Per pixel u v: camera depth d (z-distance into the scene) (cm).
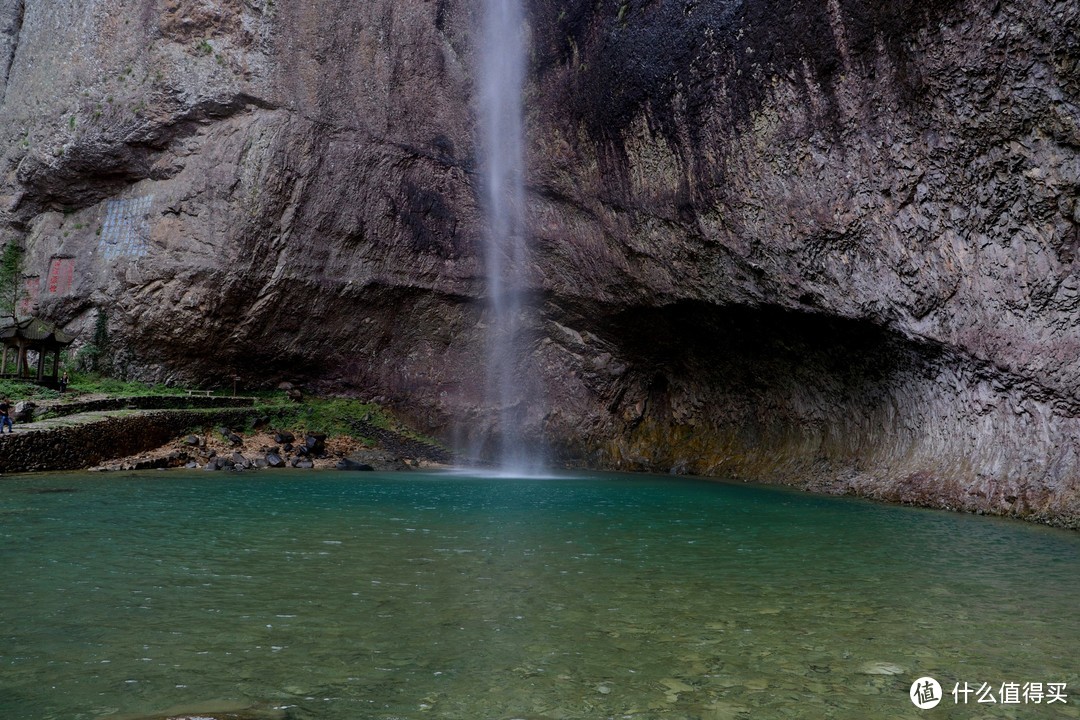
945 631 534
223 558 732
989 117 1166
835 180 1444
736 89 1545
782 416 2017
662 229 1847
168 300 2247
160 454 1836
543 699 396
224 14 2233
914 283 1380
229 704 378
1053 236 1157
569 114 1938
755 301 1753
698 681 426
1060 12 1031
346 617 537
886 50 1276
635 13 1702
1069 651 491
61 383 2056
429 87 2212
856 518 1186
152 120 2252
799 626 541
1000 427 1320
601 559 784
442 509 1197
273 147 2216
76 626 503
